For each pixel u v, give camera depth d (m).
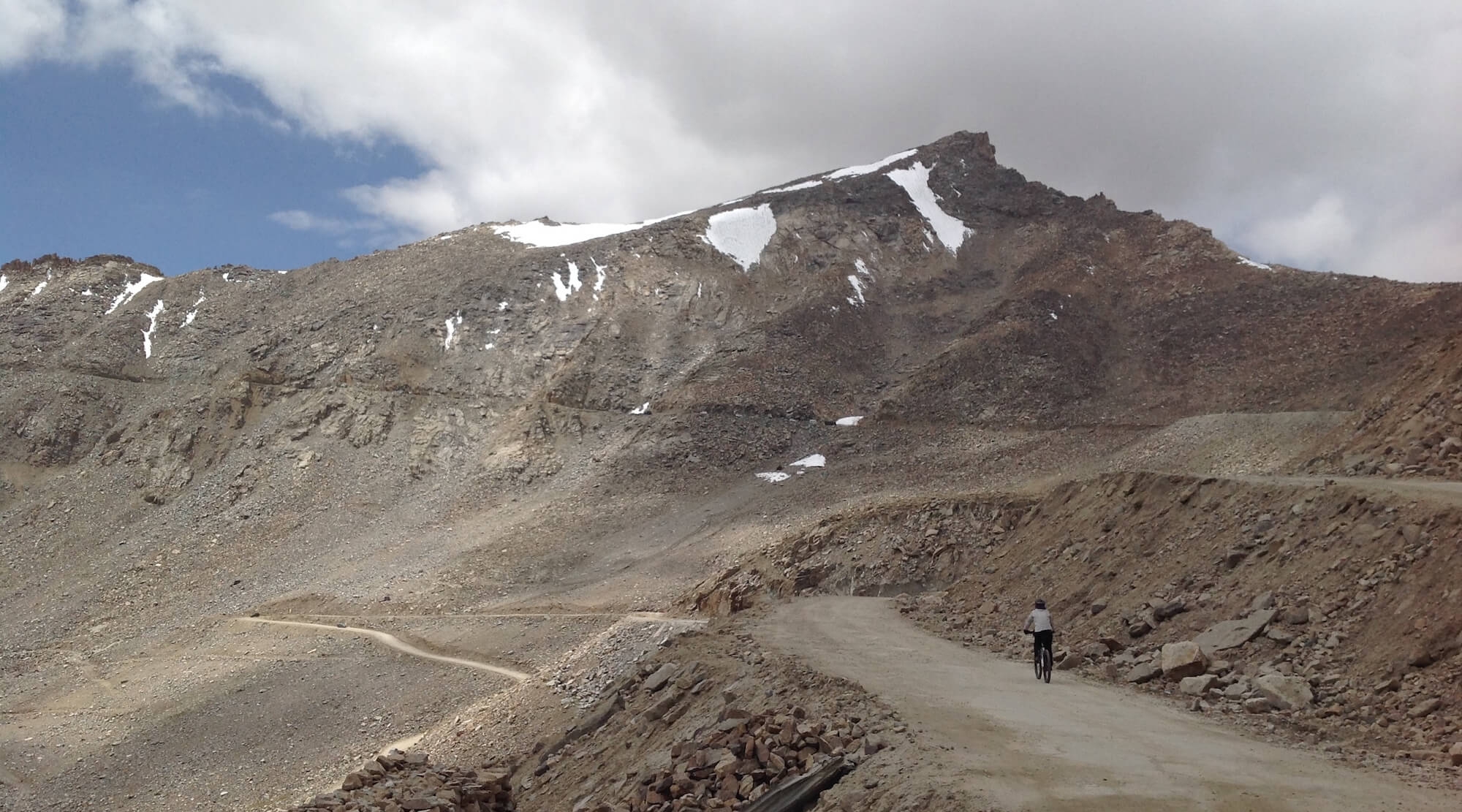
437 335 102.69
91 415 100.50
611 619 47.12
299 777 37.38
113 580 72.25
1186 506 20.72
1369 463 22.03
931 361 91.62
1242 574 17.09
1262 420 61.12
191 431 91.56
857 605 29.81
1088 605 20.45
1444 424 21.30
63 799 39.78
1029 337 92.00
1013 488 49.31
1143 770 10.15
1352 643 13.59
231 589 67.94
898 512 41.56
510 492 81.19
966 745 11.09
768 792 11.29
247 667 49.94
